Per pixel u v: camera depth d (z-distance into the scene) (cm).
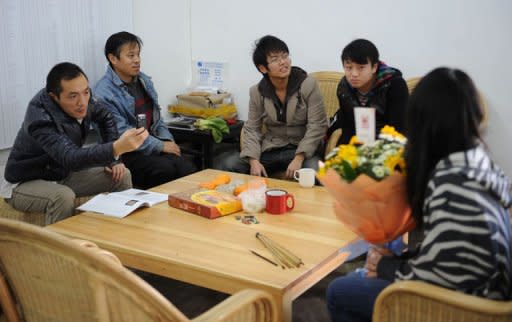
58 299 148
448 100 132
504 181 135
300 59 386
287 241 201
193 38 426
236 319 145
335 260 198
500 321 131
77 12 342
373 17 355
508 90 328
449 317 137
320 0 369
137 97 353
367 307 160
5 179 284
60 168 283
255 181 258
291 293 173
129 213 229
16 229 140
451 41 337
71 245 132
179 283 262
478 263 130
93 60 358
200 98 396
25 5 312
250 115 344
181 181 280
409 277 142
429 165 137
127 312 137
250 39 401
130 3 379
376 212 150
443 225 131
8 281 162
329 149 326
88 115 284
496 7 321
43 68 327
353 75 287
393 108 292
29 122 264
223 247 197
